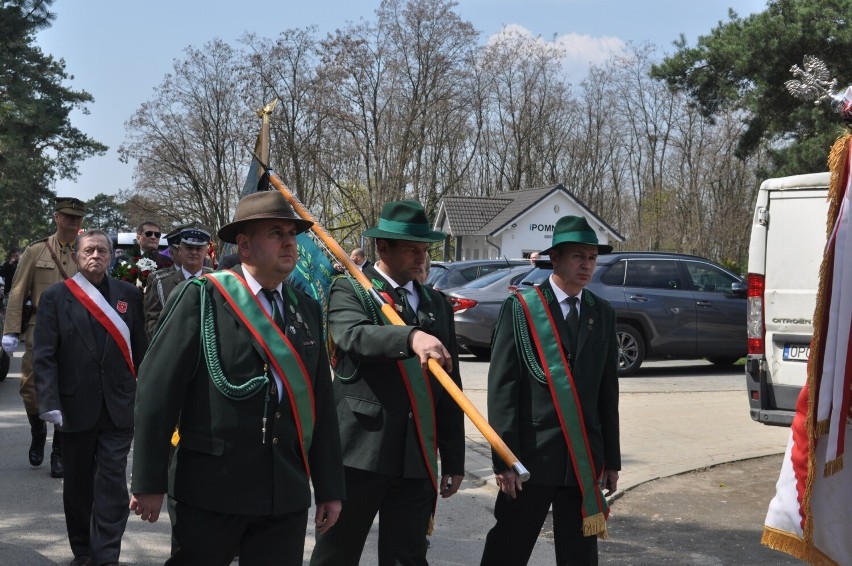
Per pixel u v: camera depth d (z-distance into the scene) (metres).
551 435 4.41
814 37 19.06
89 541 5.53
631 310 13.56
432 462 4.34
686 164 50.50
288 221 3.51
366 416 4.29
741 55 20.12
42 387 5.46
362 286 4.43
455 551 5.85
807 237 8.12
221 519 3.40
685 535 6.15
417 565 4.35
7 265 19.23
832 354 3.67
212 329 3.43
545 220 45.41
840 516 3.81
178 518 3.42
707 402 11.41
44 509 6.70
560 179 57.06
